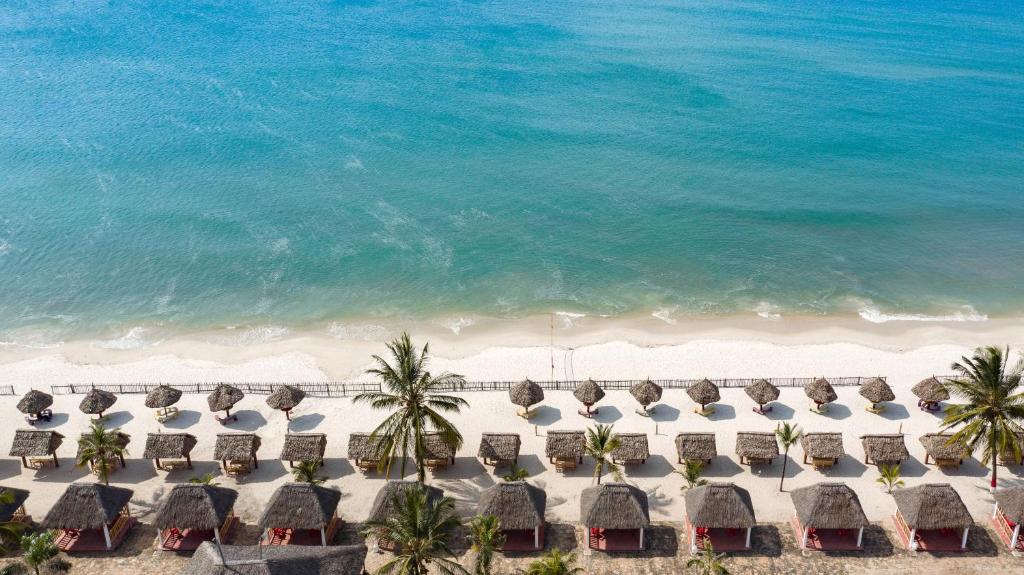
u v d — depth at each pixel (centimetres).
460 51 19200
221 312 8138
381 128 13538
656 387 6075
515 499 4559
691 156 12662
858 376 6644
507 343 7456
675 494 5069
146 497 5106
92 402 5997
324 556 4019
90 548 4559
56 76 16212
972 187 11575
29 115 13812
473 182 11369
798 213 10569
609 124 14125
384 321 7969
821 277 8894
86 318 8012
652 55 19588
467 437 5806
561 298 8400
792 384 6525
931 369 6762
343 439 5819
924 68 19138
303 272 8931
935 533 4603
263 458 5575
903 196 11206
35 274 8819
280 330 7800
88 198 10644
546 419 6062
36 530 4734
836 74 18325
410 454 5509
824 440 5275
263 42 19612
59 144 12462
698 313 8100
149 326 7875
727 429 5869
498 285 8669
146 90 15438
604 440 4962
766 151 12975
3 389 6619
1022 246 9700
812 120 14712
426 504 4238
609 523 4466
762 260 9281
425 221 10162
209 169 11656
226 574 3766
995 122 14800
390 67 17512
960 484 5097
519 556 4500
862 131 14125
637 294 8488
